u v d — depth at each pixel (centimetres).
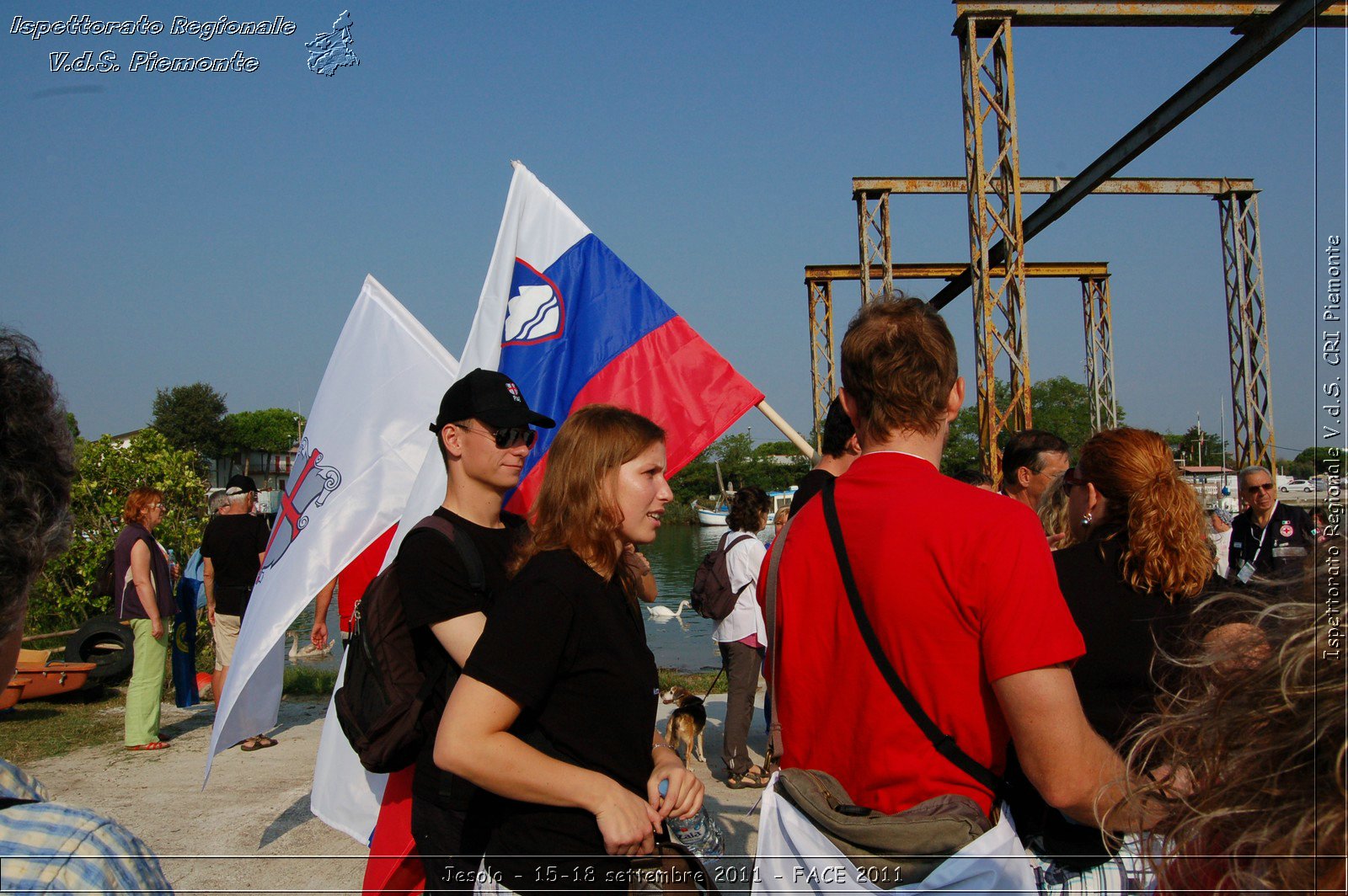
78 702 773
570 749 185
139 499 627
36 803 99
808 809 177
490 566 233
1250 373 1490
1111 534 219
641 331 402
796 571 199
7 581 99
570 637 185
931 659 175
